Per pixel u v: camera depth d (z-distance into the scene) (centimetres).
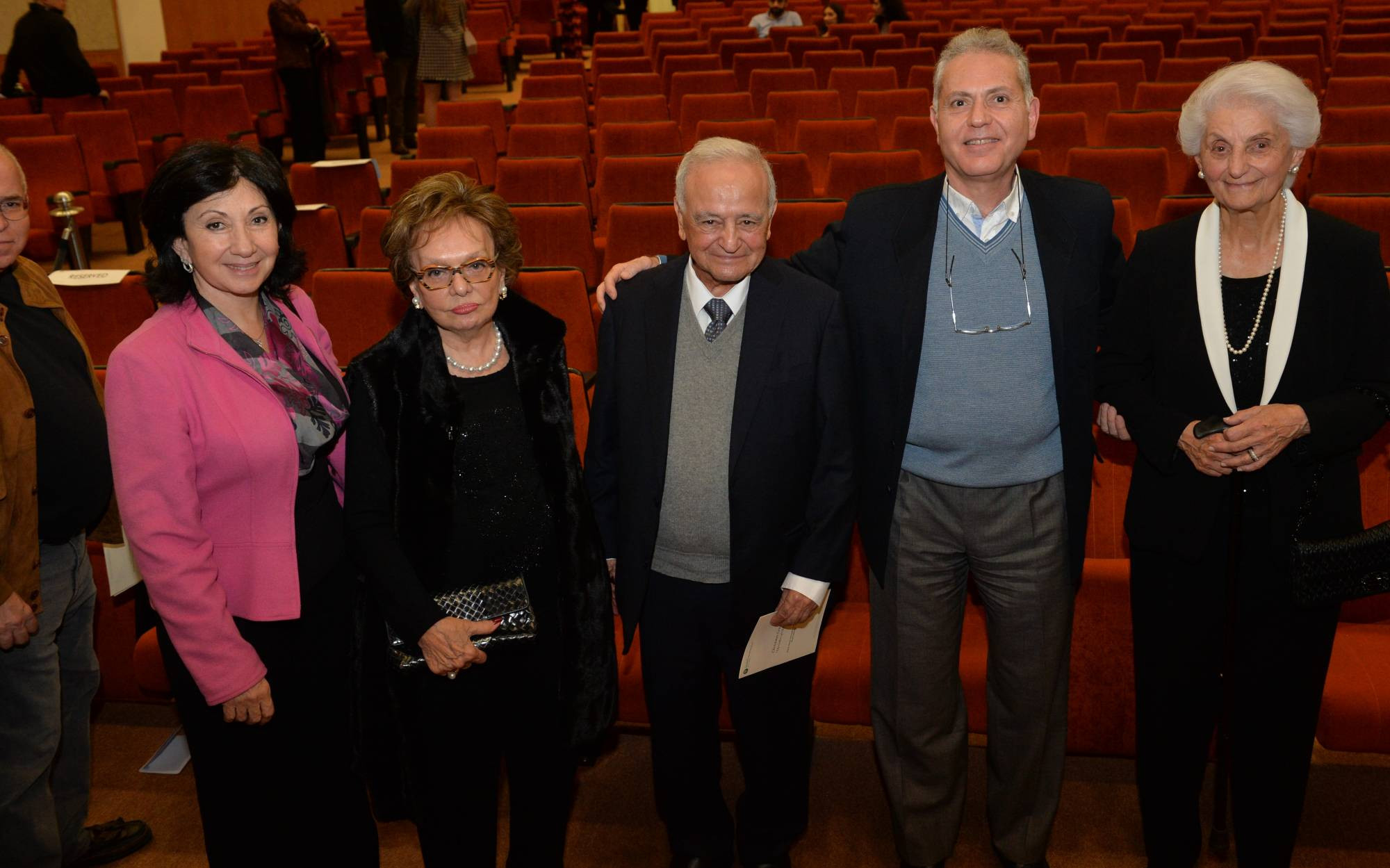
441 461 168
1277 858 197
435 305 164
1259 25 926
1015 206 181
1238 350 177
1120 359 191
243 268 162
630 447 184
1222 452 172
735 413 178
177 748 270
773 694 198
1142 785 204
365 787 195
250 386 166
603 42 1118
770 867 212
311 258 448
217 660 163
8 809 194
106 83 891
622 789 253
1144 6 1071
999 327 180
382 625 176
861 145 589
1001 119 171
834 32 1024
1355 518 181
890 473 189
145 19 1345
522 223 440
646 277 187
